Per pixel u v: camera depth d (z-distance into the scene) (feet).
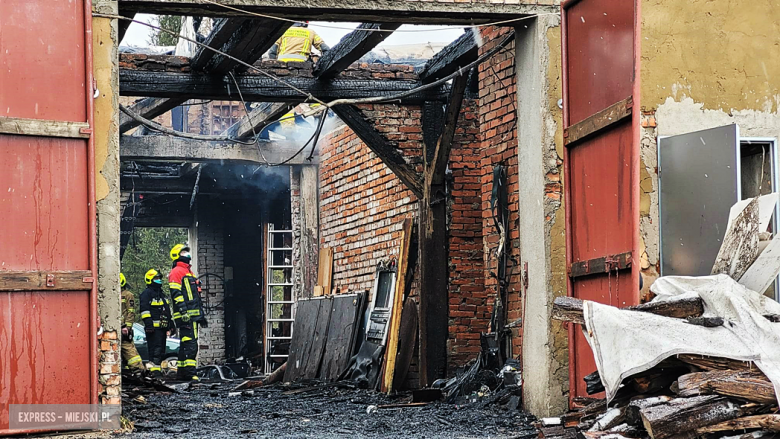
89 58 22.13
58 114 21.79
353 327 40.32
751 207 18.25
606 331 18.07
